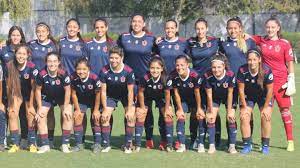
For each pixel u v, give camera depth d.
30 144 8.28
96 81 8.14
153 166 7.21
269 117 7.98
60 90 8.15
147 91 8.30
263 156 7.85
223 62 7.95
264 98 8.20
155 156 7.88
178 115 8.26
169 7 37.59
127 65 8.51
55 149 8.40
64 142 8.23
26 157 7.78
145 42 8.48
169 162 7.46
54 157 7.79
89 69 8.17
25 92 8.34
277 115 11.96
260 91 8.09
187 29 42.34
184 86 8.16
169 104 8.25
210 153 8.09
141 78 8.30
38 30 8.53
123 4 40.47
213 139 8.16
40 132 8.18
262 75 7.90
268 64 8.38
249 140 8.15
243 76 8.01
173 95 8.41
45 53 8.57
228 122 8.13
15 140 8.28
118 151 8.26
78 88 8.20
